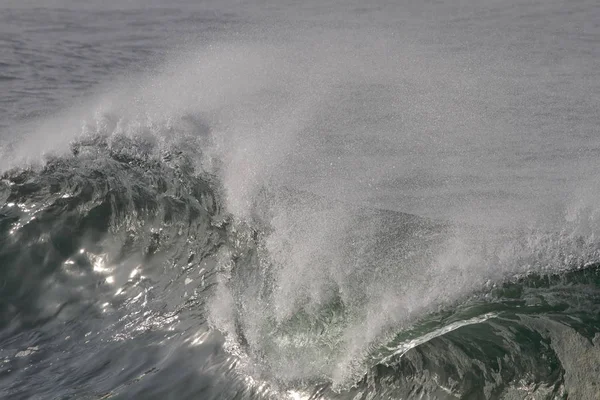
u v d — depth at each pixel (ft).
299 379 13.38
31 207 19.86
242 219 18.40
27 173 21.59
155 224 18.90
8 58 44.75
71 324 16.65
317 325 14.26
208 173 21.12
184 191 19.94
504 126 27.40
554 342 12.57
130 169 21.45
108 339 15.88
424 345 13.12
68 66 42.80
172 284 17.15
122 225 19.11
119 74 40.27
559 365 12.04
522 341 12.69
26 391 14.52
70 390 14.37
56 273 18.08
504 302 14.02
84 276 17.90
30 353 15.81
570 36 45.21
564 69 36.40
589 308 13.52
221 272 16.94
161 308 16.47
